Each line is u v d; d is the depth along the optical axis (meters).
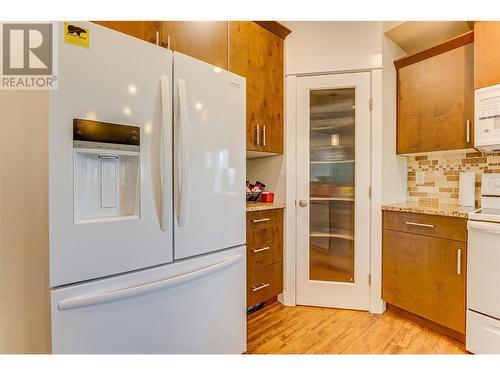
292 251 2.28
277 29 2.17
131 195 1.06
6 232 1.15
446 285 1.72
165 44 1.55
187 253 1.20
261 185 2.43
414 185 2.42
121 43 0.99
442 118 1.96
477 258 1.55
